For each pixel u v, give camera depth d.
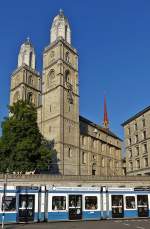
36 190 33.53
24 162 57.12
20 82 92.75
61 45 85.06
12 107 63.41
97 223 30.17
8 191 32.38
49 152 61.31
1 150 59.22
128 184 57.44
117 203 36.47
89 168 89.81
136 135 90.69
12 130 60.72
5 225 29.05
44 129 81.44
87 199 35.44
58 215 33.81
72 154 79.25
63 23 89.75
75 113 84.12
